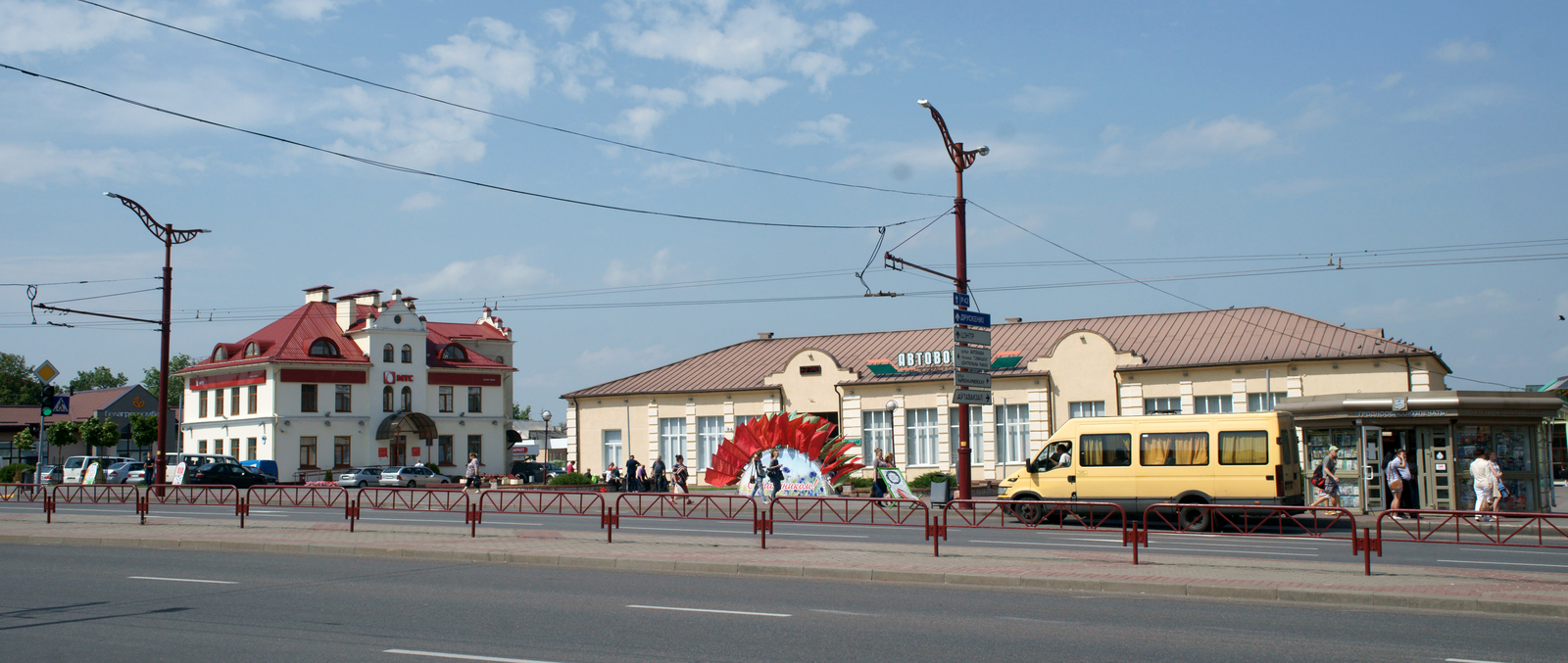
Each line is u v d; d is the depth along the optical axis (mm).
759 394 44969
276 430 61469
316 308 68375
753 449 36094
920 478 39719
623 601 12039
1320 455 26828
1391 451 26672
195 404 68188
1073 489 24609
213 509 30250
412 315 67625
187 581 13828
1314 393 35156
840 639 9672
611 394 48500
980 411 41000
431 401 68188
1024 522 22531
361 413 64750
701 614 11102
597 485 44844
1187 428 23719
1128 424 24359
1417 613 11445
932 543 19016
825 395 43719
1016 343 43156
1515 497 24594
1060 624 10617
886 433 42625
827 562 15203
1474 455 24281
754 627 10328
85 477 50531
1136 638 9867
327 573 14805
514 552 16406
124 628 10172
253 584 13555
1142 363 38281
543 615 10992
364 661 8594
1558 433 43375
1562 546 15898
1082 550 17406
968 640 9664
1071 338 39531
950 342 44531
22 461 83438
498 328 79875
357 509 21469
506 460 71812
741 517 26078
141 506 23531
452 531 21078
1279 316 39219
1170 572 14211
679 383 47781
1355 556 16078
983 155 26156
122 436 79812
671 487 43281
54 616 10875
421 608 11453
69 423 76938
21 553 17500
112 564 15836
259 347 64125
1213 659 8883
